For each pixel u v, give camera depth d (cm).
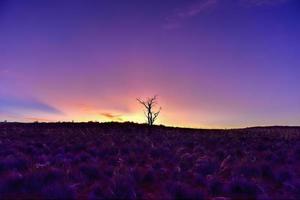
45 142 2373
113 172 1357
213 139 3119
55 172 1259
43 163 1593
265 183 1406
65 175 1280
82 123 4788
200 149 2330
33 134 3031
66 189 1076
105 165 1566
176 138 3219
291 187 1309
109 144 2369
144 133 3772
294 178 1409
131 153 1944
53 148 2100
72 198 1046
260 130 4909
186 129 5025
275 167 1659
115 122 4994
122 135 3369
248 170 1535
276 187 1361
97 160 1698
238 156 2133
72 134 3158
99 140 2625
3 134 2930
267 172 1551
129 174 1311
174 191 1109
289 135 3628
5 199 1045
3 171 1408
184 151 2223
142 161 1788
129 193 1095
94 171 1362
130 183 1202
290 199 1136
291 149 2333
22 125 4347
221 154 2161
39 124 4594
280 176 1462
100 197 1034
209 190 1229
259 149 2538
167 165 1733
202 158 1811
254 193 1202
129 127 4481
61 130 3675
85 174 1347
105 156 1886
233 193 1217
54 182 1154
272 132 4275
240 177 1380
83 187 1212
